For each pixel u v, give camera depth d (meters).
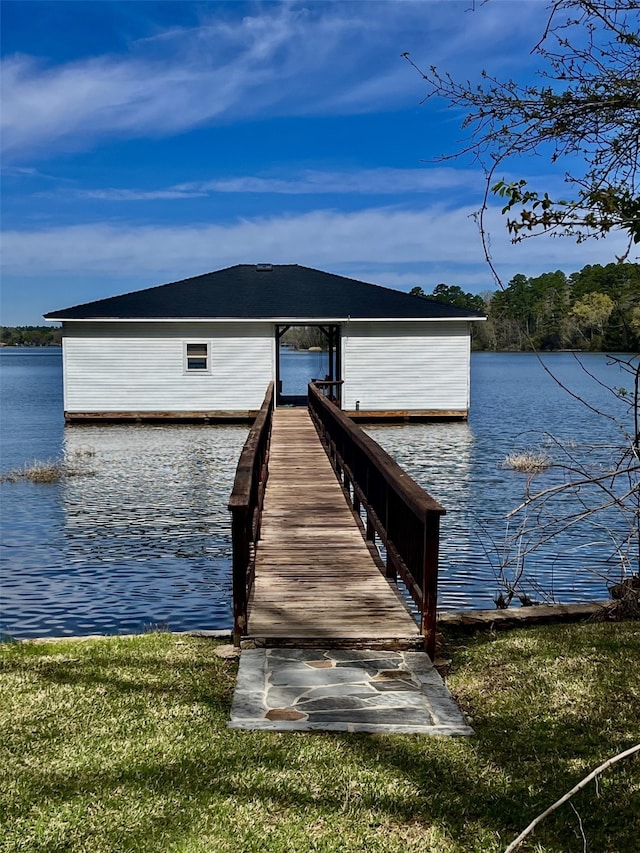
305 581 5.84
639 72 3.45
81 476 14.88
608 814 2.79
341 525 7.76
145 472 15.26
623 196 3.54
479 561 8.90
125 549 9.69
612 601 5.50
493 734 3.47
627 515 8.62
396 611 5.14
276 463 12.05
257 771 3.11
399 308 24.14
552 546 9.55
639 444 4.92
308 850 2.60
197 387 23.62
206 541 10.07
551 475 14.46
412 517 4.98
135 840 2.64
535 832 2.71
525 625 5.21
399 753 3.28
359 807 2.86
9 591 8.04
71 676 4.20
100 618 7.21
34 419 26.98
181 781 3.03
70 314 23.16
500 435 20.95
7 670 4.30
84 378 23.52
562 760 3.18
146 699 3.86
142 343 23.44
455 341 23.97
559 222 3.53
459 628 5.13
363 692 3.96
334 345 25.70
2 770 3.11
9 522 11.16
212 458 16.98
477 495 12.71
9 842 2.63
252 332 23.50
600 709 3.62
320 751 3.29
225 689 4.04
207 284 26.16
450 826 2.75
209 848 2.60
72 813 2.80
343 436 9.91
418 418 24.53
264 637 4.62
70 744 3.34
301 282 26.50
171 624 7.01
